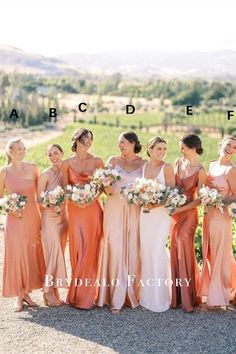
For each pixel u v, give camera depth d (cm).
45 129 4709
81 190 624
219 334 575
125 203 645
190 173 654
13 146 649
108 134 4769
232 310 642
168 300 648
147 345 547
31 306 652
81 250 642
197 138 652
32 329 585
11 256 641
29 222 651
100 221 654
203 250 651
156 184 619
